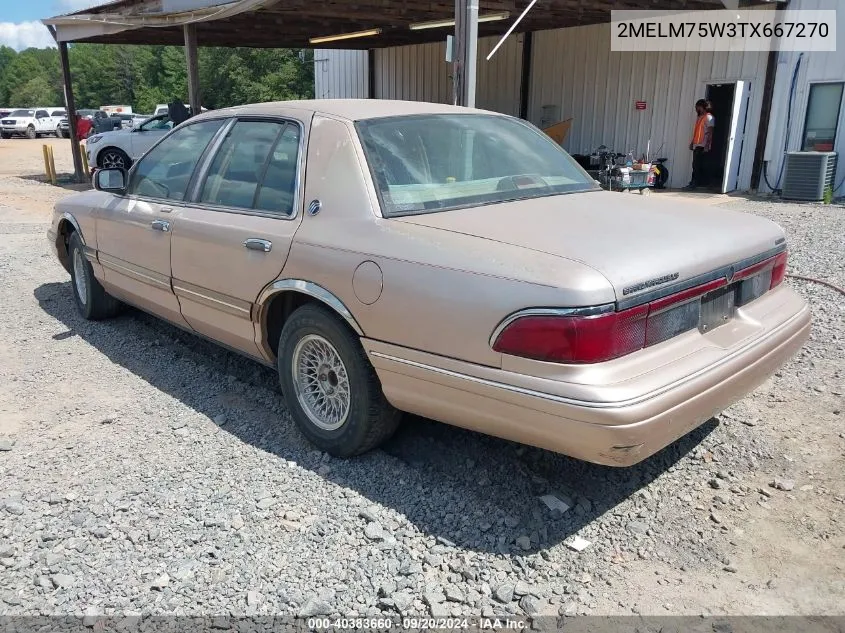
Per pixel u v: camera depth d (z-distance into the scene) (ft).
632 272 8.89
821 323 18.39
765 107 44.34
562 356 8.60
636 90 51.80
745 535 10.00
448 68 65.00
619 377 8.68
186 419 13.48
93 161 61.52
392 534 9.97
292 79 205.87
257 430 13.05
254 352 13.41
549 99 58.39
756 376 10.61
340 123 12.00
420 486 11.18
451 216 10.78
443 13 44.65
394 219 10.76
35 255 28.12
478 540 9.86
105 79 327.67
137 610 8.52
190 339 18.06
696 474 11.53
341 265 10.77
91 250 17.90
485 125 13.60
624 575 9.21
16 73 385.91
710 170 51.57
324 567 9.29
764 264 11.34
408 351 10.04
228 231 12.84
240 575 9.12
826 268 24.08
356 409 11.27
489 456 12.13
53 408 13.97
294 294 12.27
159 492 10.92
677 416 8.98
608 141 54.44
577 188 13.09
